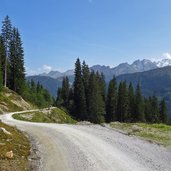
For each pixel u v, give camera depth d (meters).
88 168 15.53
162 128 33.41
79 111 108.38
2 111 62.12
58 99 130.50
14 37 92.88
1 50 88.31
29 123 41.44
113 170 15.17
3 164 14.73
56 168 15.59
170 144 24.05
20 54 93.94
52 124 39.66
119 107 113.62
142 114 115.81
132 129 32.84
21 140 22.45
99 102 105.12
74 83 113.00
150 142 24.84
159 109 128.62
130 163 16.77
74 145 22.02
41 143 23.11
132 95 119.25
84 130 31.03
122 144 22.92
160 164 16.94
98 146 21.69
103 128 34.03
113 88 115.75
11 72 93.00
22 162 16.11
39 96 111.44
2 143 18.83
